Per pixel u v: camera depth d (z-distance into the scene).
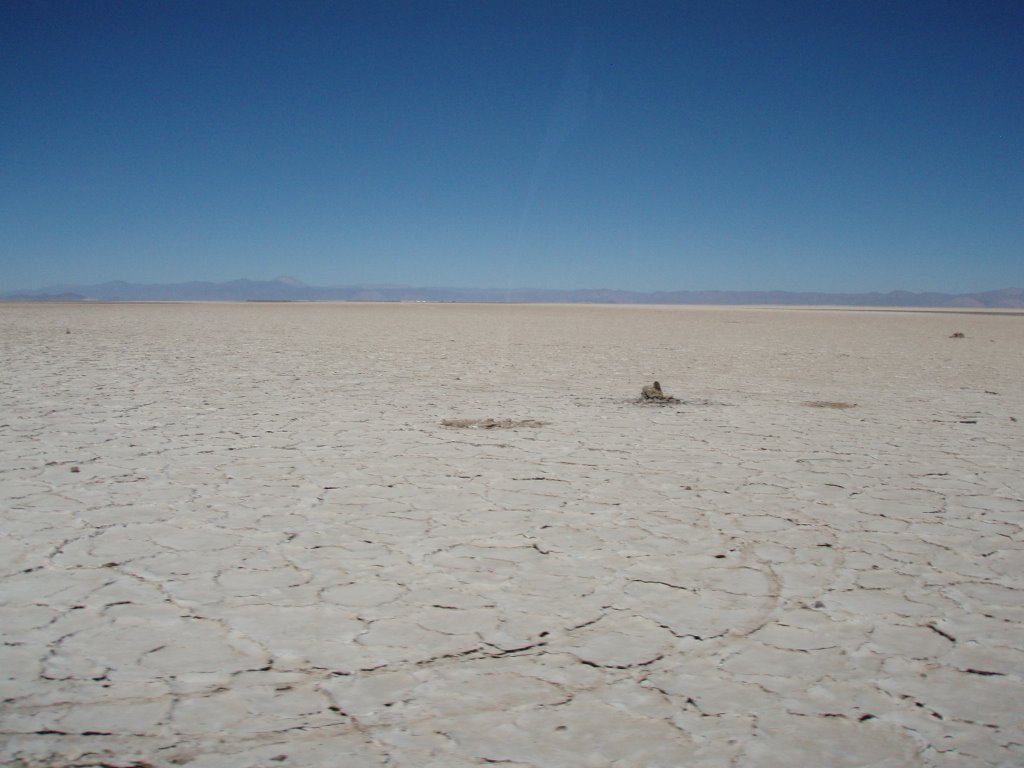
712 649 2.68
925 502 4.70
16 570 3.33
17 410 7.70
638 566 3.50
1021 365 16.16
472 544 3.77
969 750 2.11
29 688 2.35
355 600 3.06
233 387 10.09
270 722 2.19
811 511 4.46
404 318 44.47
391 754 2.04
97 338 20.81
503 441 6.46
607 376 12.62
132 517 4.13
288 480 5.00
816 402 9.61
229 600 3.04
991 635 2.83
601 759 2.04
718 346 21.69
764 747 2.10
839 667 2.57
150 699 2.30
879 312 79.44
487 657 2.59
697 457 5.93
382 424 7.28
